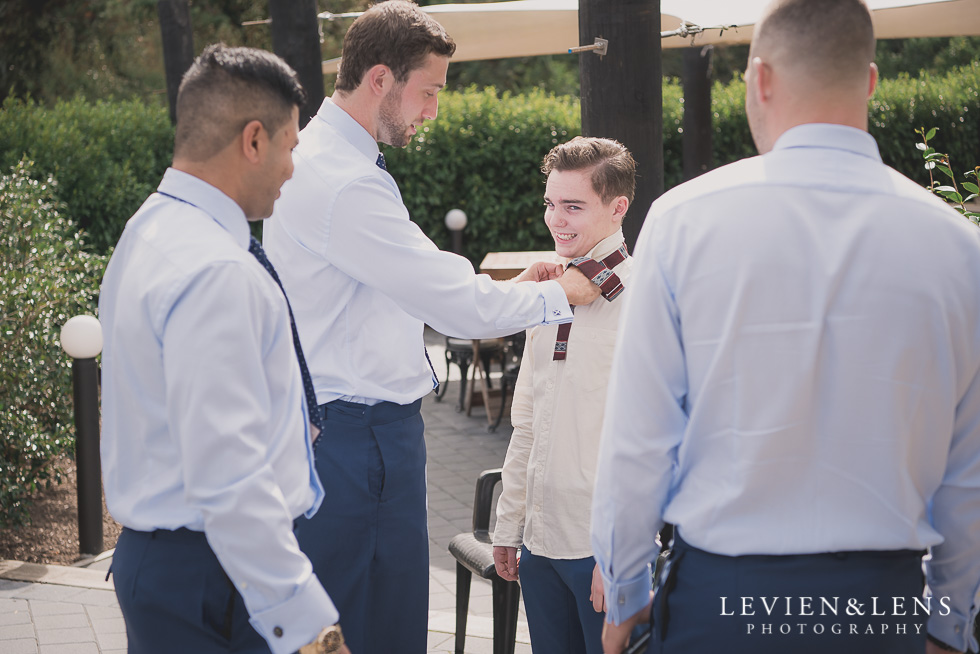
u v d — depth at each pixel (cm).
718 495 152
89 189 866
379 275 231
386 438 242
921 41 1802
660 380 155
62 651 342
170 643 173
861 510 148
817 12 149
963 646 172
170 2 946
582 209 231
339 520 237
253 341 161
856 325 144
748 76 161
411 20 233
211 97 168
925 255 144
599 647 228
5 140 866
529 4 574
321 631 163
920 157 1148
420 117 243
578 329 229
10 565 424
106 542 464
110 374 176
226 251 162
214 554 171
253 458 158
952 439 157
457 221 1000
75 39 1812
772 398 147
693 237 150
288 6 607
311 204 231
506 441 669
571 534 228
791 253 145
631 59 348
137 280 165
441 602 404
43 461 485
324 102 242
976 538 159
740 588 151
